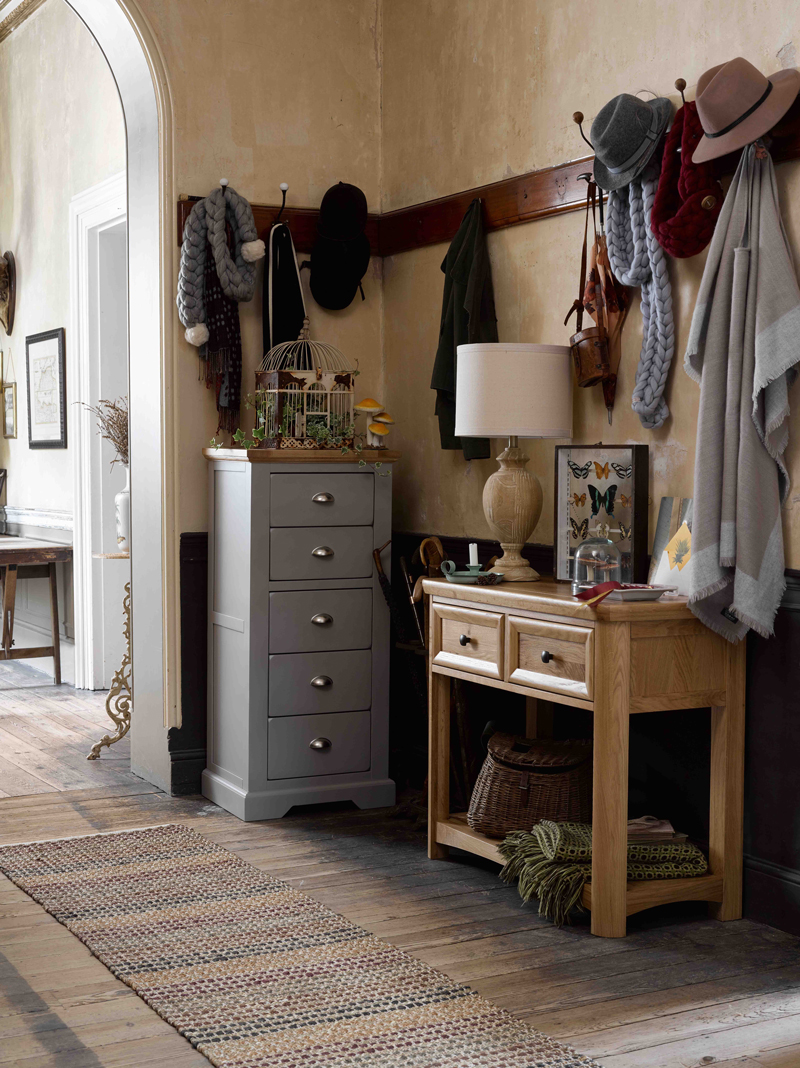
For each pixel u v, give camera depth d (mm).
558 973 2779
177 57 4324
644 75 3457
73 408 6410
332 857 3688
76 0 4391
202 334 4289
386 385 4824
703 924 3137
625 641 2941
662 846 3162
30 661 7379
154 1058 2350
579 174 3664
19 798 4336
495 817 3453
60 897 3256
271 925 3059
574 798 3381
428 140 4496
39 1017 2531
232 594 4195
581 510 3580
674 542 3248
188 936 2980
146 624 4566
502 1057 2344
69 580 6746
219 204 4285
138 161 4520
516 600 3219
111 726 5598
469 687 4270
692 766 3379
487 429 3453
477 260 4082
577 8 3707
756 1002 2635
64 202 6531
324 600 4176
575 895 3039
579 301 3621
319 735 4199
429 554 4102
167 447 4375
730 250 3025
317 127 4652
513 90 4012
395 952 2881
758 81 2926
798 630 3031
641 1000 2637
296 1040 2412
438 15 4410
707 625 3018
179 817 4121
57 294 6691
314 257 4602
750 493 2965
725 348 3031
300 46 4602
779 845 3109
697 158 3021
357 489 4215
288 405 4180
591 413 3715
